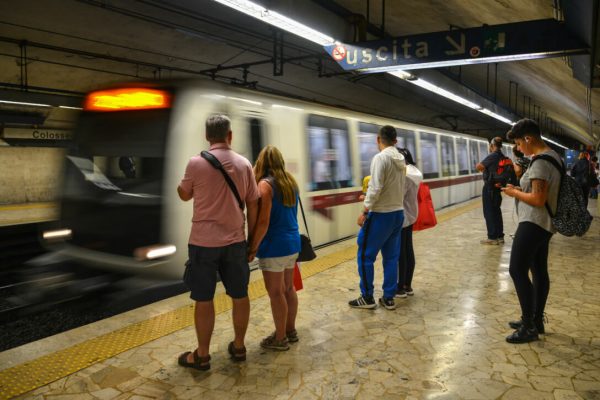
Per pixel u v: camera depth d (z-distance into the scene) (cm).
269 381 282
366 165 845
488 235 722
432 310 411
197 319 293
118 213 493
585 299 435
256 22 1106
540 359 307
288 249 318
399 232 414
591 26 414
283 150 624
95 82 1275
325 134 727
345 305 427
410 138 1078
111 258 495
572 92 1100
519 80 1352
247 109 561
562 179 321
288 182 320
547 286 347
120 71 1266
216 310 408
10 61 1066
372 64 675
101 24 1004
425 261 607
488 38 577
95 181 512
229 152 295
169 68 1285
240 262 297
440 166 1275
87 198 516
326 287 486
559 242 729
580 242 724
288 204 316
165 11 1004
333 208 734
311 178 684
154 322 376
